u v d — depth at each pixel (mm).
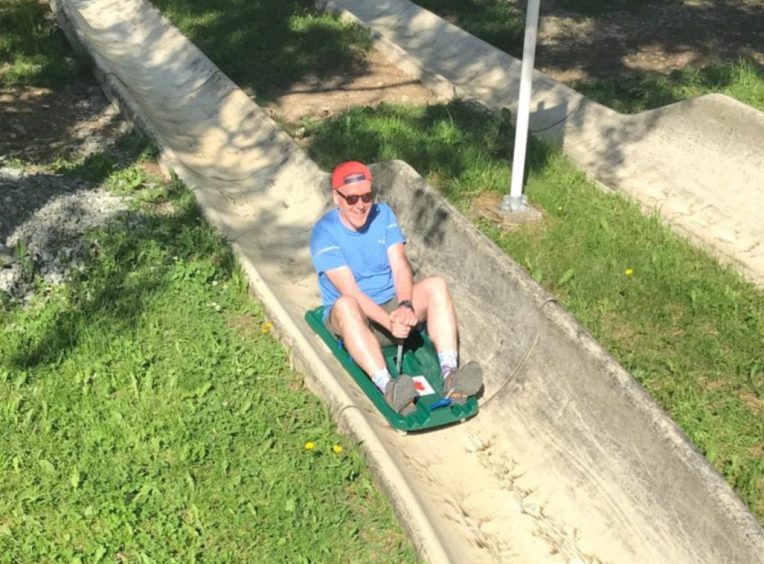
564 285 6590
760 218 7461
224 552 4324
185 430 5012
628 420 4480
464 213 7598
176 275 6363
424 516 4387
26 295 6148
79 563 4191
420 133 8914
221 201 7793
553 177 8195
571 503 4652
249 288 6293
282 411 5223
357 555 4348
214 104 9641
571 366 4914
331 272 5492
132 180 7680
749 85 10227
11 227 6602
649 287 6547
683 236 7344
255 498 4637
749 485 4824
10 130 8688
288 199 7797
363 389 5336
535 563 4449
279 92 10195
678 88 10242
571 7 13102
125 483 4688
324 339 5730
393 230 5609
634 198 8062
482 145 8617
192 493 4633
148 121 8633
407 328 5242
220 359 5633
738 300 6418
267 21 12008
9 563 4191
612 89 10266
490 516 4734
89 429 5023
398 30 12211
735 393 5582
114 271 6387
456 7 13008
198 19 12039
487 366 5527
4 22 11273
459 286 5945
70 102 9438
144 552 4285
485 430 5242
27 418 5039
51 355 5555
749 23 12492
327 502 4629
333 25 11953
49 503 4547
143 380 5375
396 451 4961
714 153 8078
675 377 5688
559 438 4891
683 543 4066
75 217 6949
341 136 8750
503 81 10617
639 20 12656
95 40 11430
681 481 4121
